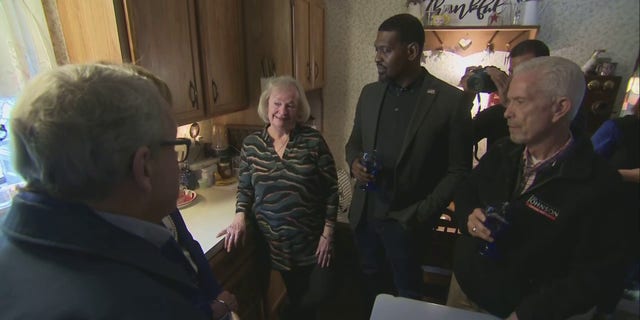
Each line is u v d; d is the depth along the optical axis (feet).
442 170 4.66
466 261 3.70
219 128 6.73
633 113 6.14
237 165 6.71
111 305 1.27
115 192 1.53
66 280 1.28
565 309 2.78
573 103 2.76
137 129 1.47
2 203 3.58
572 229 2.85
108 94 1.40
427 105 4.32
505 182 3.38
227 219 4.96
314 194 4.81
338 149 9.15
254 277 5.47
